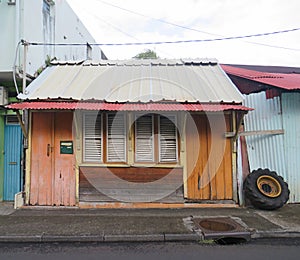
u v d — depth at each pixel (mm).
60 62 9422
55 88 7406
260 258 4457
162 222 5926
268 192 7168
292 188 7633
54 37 10430
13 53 7766
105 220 6074
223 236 5227
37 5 8969
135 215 6457
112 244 5070
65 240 5184
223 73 8766
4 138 8367
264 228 5535
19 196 7160
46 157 7336
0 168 8172
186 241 5188
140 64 9586
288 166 7684
